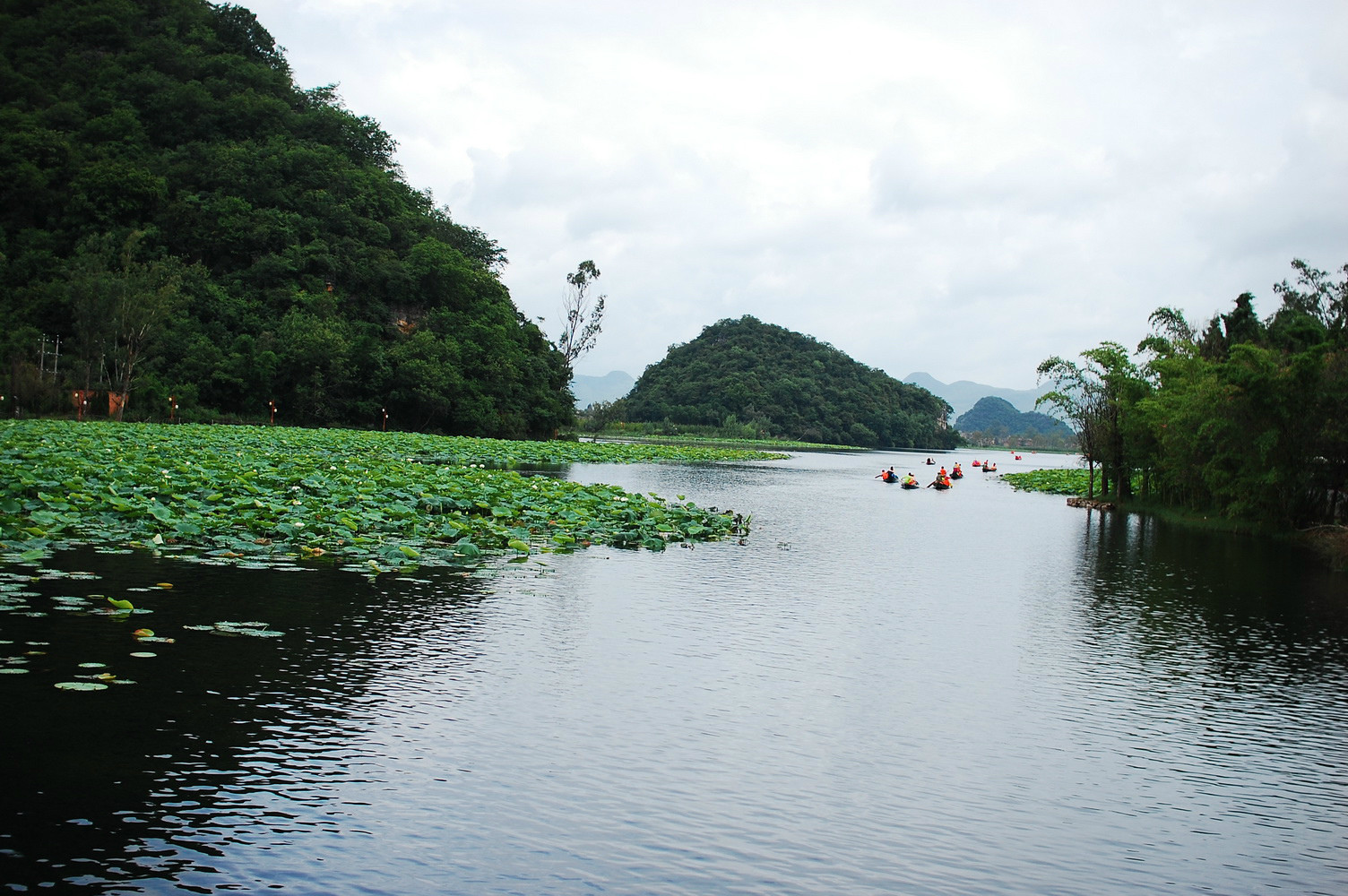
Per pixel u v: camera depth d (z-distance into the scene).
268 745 7.77
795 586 16.48
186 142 93.81
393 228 98.94
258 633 10.87
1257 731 9.62
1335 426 26.58
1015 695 10.53
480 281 98.19
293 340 72.75
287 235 83.38
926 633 13.34
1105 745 9.04
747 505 34.38
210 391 69.31
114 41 102.44
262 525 17.39
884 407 185.25
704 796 7.31
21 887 5.45
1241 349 28.12
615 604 13.83
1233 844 7.02
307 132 102.62
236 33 113.12
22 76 92.00
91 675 9.03
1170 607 16.27
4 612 11.01
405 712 8.70
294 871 5.82
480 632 11.69
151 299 60.78
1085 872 6.47
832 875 6.18
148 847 6.02
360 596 13.13
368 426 77.88
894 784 7.80
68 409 57.03
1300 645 13.47
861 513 33.16
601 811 6.93
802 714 9.39
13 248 76.69
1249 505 28.91
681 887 5.89
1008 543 25.36
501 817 6.73
